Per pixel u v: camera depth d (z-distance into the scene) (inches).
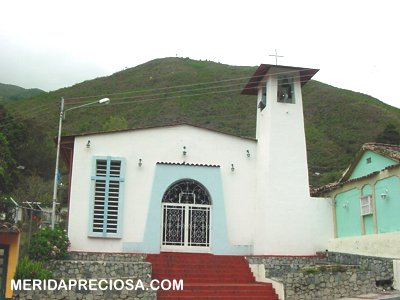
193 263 727.1
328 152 2011.6
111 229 781.9
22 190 1267.2
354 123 2316.7
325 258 780.0
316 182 1608.0
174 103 2620.6
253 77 890.7
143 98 2807.6
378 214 714.2
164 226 810.2
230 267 722.8
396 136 1722.4
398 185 668.7
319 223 828.6
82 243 769.6
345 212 807.1
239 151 871.1
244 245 815.7
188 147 849.5
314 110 2576.3
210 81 3112.7
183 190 831.7
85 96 2942.9
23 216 753.0
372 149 769.6
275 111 850.1
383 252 675.4
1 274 537.0
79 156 804.6
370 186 741.3
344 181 875.4
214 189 827.4
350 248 759.7
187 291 590.9
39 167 1776.6
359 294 595.2
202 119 2277.3
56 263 627.8
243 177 860.0
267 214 797.9
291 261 759.7
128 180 811.4
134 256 740.7
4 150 1125.7
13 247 546.3
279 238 792.3
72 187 789.2
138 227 794.8
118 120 1868.8
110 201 794.2
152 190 806.5
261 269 674.2
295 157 836.0
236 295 593.6
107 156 808.9
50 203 1096.8
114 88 3132.4
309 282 589.6
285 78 874.8
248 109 2390.5
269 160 821.9
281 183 817.5
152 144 837.2
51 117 2471.7
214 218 811.4
